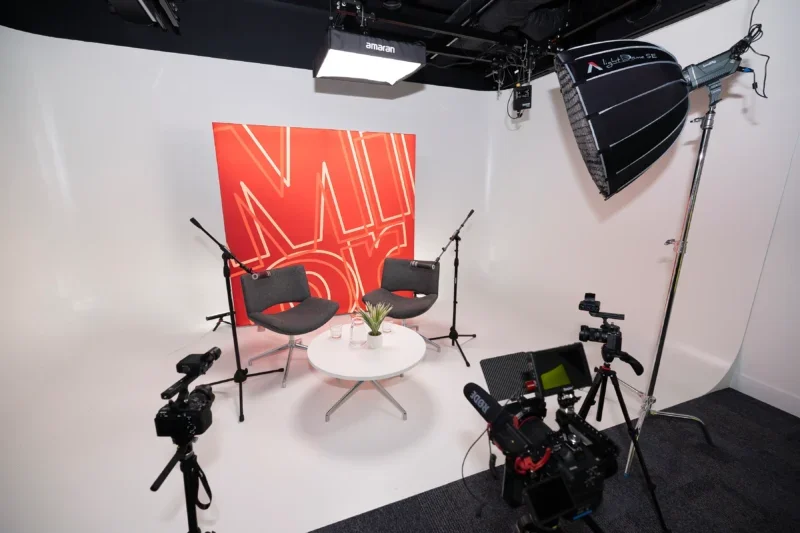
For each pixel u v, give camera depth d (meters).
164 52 2.93
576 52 1.46
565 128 3.30
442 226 4.34
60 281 2.83
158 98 2.97
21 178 2.60
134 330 3.16
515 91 3.32
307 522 1.47
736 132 2.10
